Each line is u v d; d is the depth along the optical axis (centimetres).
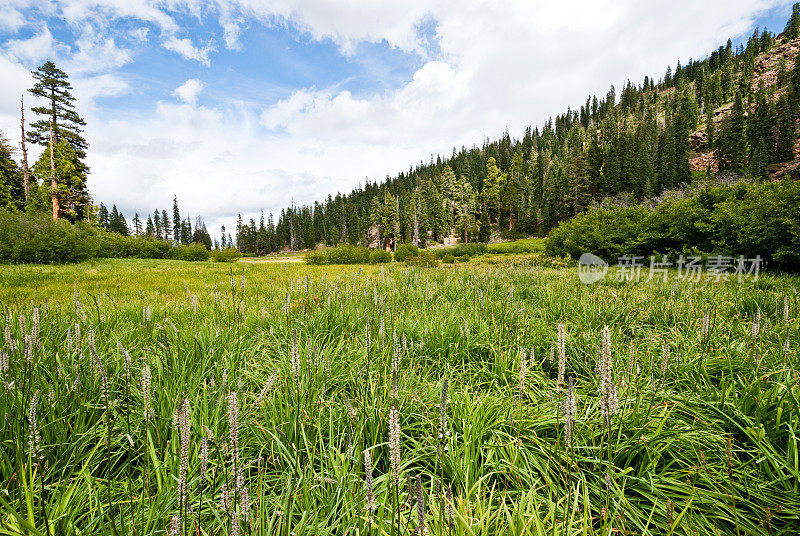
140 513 202
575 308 655
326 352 396
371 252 4619
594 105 14712
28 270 1931
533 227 8400
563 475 254
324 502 227
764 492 243
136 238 4403
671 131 8781
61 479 235
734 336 487
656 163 7894
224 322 541
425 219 9562
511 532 193
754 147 6594
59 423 269
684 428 297
